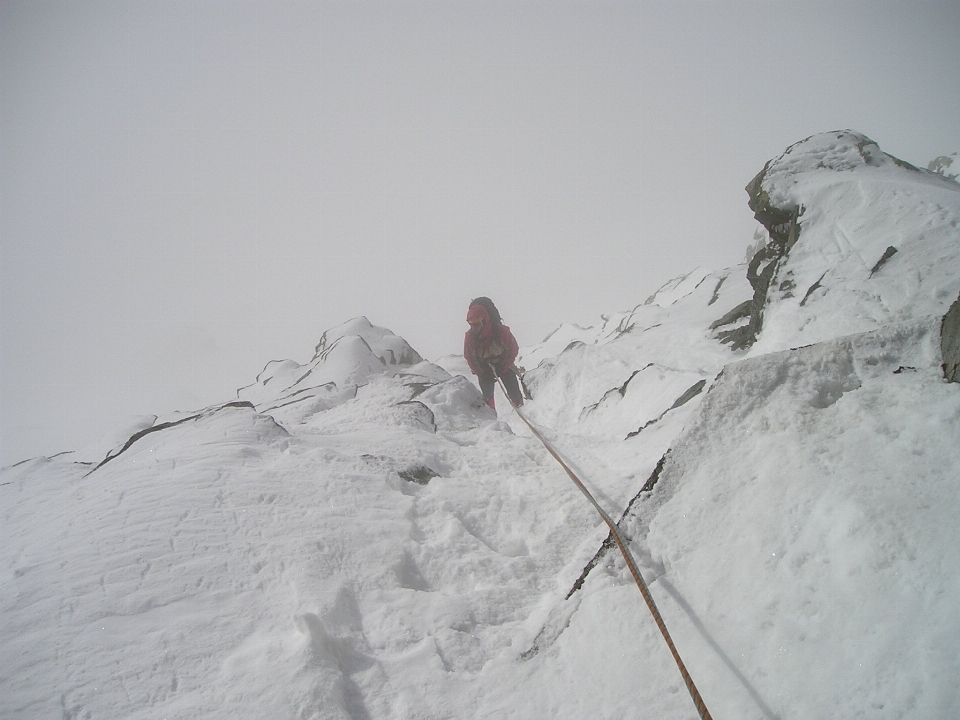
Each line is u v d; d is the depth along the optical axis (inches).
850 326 216.5
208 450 174.4
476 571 139.8
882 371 133.0
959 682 82.7
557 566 143.9
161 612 116.8
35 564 125.6
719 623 108.2
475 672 113.7
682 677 100.0
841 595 100.1
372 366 416.8
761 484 121.4
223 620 116.9
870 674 89.7
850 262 245.3
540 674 111.8
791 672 96.3
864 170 292.0
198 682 104.7
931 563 95.7
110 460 192.1
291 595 124.1
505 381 407.2
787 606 103.7
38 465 194.7
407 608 126.3
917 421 117.2
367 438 211.9
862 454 116.1
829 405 131.5
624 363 393.1
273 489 155.7
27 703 98.3
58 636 109.4
